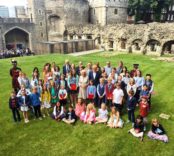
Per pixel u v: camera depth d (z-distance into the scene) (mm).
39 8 46375
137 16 52000
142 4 48438
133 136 9164
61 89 11180
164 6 48000
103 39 41219
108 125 9930
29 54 35812
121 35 37062
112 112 10016
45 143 8789
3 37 42094
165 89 14938
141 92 10641
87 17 55156
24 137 9227
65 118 10398
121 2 52531
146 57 30359
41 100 11023
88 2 54344
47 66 12922
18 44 46500
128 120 10266
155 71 20109
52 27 49906
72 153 8164
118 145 8586
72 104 11930
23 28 44750
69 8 50594
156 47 34656
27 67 21281
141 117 9195
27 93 10945
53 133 9492
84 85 11508
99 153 8141
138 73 11367
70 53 36625
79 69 12867
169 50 36062
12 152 8273
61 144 8711
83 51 39125
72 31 48719
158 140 8859
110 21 51969
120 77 11328
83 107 10742
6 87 15414
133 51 35781
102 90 11266
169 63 24766
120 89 10586
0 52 34656
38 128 9906
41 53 36406
